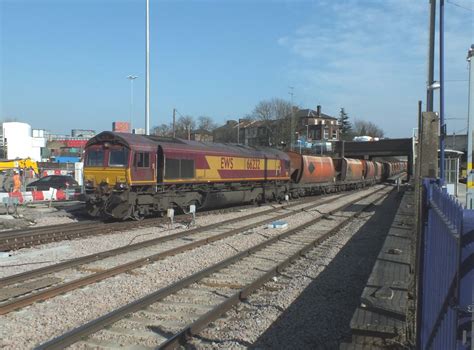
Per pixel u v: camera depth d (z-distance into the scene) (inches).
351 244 566.9
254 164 1119.0
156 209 803.4
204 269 394.9
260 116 4375.0
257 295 344.8
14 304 297.6
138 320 279.7
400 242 399.9
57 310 299.7
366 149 2812.5
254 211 1003.3
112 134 757.3
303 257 489.4
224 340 251.3
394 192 1745.8
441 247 156.8
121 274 393.7
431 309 175.3
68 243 552.7
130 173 740.0
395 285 252.1
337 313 299.4
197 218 835.4
